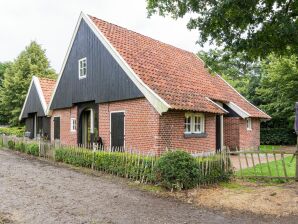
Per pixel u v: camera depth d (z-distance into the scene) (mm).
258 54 10750
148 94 15047
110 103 17641
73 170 14469
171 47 23312
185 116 16531
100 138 17953
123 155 12859
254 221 7621
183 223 7465
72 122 21500
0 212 8031
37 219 7570
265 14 10008
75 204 8906
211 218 7836
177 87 17312
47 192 10219
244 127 22516
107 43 17484
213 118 18641
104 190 10586
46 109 24531
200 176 10828
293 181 11656
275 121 34250
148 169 11547
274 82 29422
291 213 8133
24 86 39969
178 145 15852
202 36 10836
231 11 9484
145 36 21531
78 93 20156
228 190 10406
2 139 25953
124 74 16469
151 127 15148
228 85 25266
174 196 9844
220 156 11977
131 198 9617
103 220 7594
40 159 18266
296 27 9141
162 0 11336
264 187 10836
